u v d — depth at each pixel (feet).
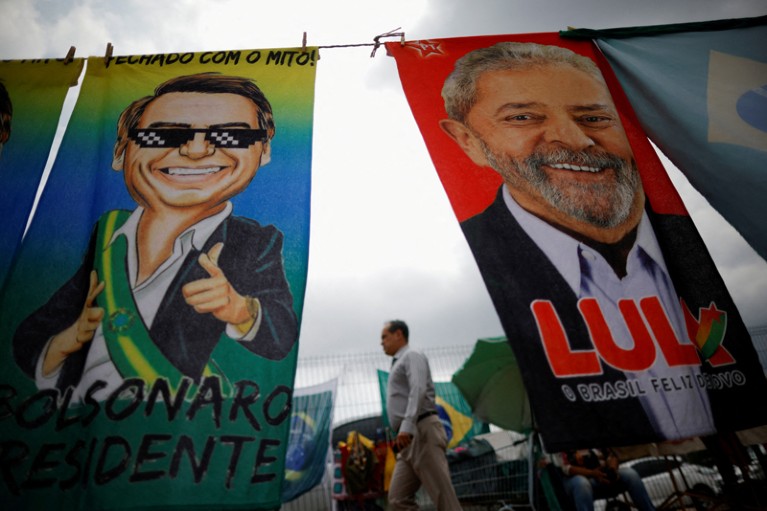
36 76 11.31
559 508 14.53
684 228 9.69
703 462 18.51
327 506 19.52
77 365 8.00
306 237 9.39
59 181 9.71
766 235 9.77
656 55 12.16
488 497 16.11
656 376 8.10
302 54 11.79
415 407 8.93
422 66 11.60
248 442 7.61
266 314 8.59
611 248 9.23
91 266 8.87
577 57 11.92
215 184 9.91
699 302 8.95
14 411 7.59
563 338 8.29
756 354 8.48
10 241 9.21
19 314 8.33
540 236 9.28
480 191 9.79
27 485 7.11
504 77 11.44
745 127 11.03
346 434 19.83
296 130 10.69
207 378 8.01
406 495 9.09
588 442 7.53
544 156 10.28
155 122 10.66
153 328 8.34
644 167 10.41
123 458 7.36
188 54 11.75
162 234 9.25
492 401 18.21
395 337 10.39
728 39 12.34
